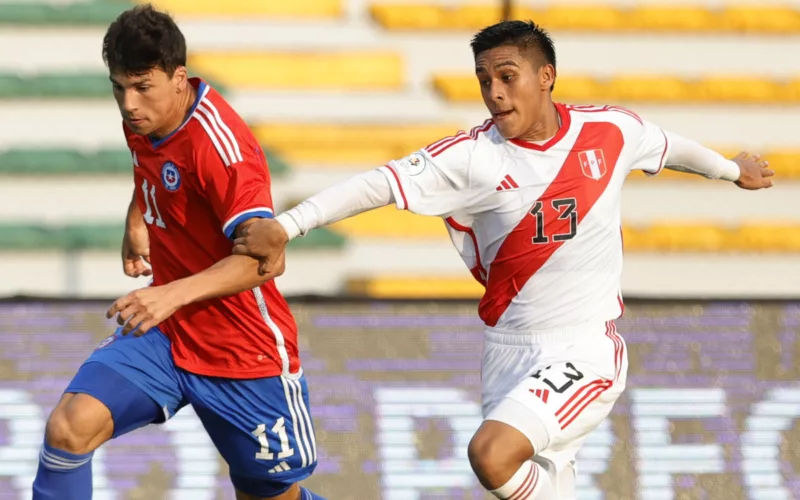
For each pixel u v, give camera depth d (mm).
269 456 11805
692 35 31281
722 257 28516
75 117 27656
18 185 26656
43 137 27562
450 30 31219
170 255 11141
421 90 30656
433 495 14852
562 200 11219
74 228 26328
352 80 30516
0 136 27453
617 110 11883
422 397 15773
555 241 11266
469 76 30797
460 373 16062
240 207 10250
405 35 31234
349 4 31500
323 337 16328
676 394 15938
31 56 28719
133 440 15047
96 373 10914
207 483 14758
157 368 11227
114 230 26328
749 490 15133
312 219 10664
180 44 10156
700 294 28453
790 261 28672
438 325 16609
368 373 15961
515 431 10664
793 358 16516
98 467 14734
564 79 30391
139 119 10047
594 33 31078
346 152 28797
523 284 11430
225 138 10328
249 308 11086
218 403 11461
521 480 10836
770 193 29500
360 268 27391
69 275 26109
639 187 29219
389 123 30016
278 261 10344
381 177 11070
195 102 10445
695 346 16531
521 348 11539
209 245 10898
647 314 16875
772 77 31203
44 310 16531
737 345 16594
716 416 15773
